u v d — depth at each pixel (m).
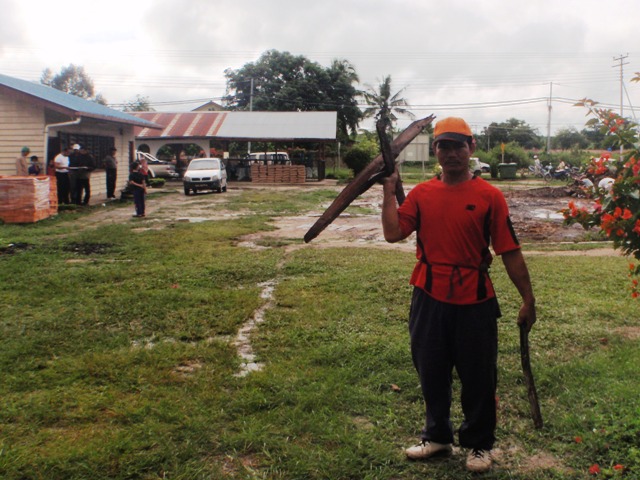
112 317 6.34
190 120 37.47
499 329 5.77
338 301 6.89
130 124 23.52
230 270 8.76
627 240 3.63
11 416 3.95
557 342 5.36
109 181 22.08
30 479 3.21
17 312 6.57
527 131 81.44
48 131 18.83
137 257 10.16
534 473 3.27
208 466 3.36
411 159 41.69
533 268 8.62
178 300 7.05
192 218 16.33
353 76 54.72
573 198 22.08
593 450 3.44
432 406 3.34
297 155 37.03
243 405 4.11
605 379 4.41
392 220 3.22
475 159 45.19
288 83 53.44
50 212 16.19
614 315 6.13
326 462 3.38
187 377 4.68
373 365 4.86
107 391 4.39
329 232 13.59
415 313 3.33
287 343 5.50
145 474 3.29
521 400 4.16
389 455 3.46
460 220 3.13
